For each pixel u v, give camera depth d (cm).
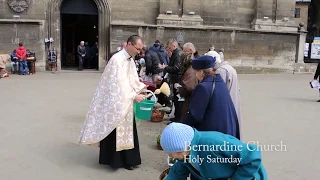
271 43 2466
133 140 602
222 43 2362
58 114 995
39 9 2153
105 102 581
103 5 2231
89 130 592
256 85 1820
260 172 341
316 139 826
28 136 784
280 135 851
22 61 1977
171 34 2256
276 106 1233
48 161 642
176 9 2320
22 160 642
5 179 559
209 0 2411
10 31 2077
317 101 1355
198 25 2342
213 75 446
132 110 591
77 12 2245
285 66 2511
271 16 2505
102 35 2250
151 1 2305
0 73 1847
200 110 423
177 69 883
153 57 1151
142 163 642
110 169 612
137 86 607
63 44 2586
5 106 1083
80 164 632
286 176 599
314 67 2533
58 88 1484
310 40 3981
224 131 425
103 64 2261
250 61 2442
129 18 2283
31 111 1023
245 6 2486
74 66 2533
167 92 709
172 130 329
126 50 589
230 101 441
